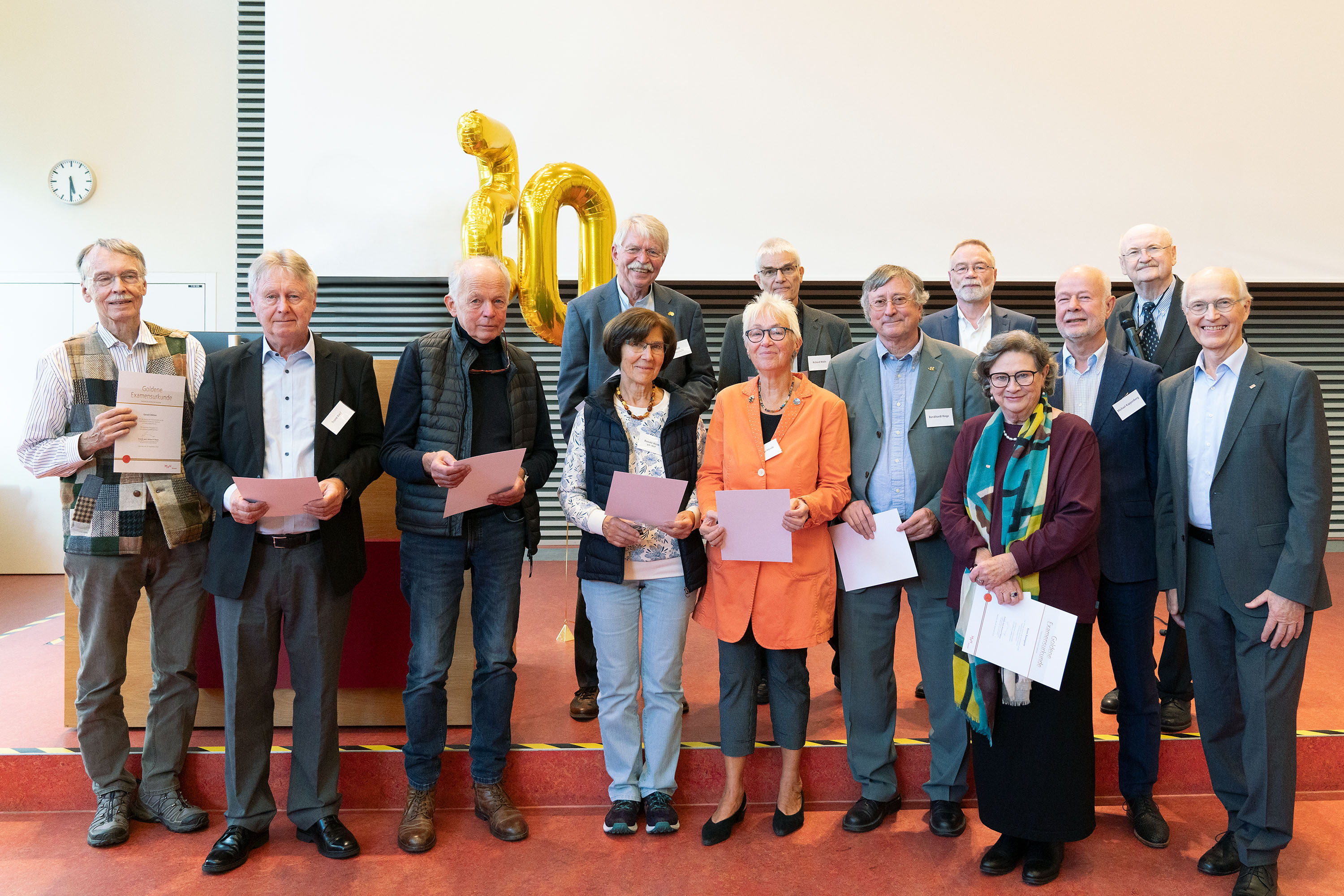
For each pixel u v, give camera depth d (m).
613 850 2.31
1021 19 5.33
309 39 5.24
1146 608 2.35
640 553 2.33
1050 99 5.37
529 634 3.91
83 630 2.32
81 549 2.26
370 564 2.73
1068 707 2.08
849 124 5.35
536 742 2.65
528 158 5.29
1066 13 5.34
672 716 2.39
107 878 2.16
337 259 5.31
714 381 2.77
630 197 5.33
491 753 2.40
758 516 2.12
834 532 2.40
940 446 2.38
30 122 5.70
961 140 5.37
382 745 2.63
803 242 5.38
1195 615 2.20
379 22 5.25
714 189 5.34
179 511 2.32
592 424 2.37
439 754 2.37
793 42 5.32
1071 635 1.99
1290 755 2.06
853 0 5.31
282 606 2.22
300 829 2.34
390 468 2.27
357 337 5.73
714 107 5.32
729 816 2.38
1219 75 5.38
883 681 2.42
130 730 2.75
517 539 2.38
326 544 2.21
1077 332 2.42
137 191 5.76
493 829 2.39
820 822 2.47
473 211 3.53
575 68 5.28
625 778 2.41
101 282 2.27
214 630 2.69
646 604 2.38
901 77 5.34
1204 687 2.20
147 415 2.26
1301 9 5.34
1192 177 5.41
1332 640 3.72
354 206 5.29
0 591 5.19
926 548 2.37
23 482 5.68
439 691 2.33
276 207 5.28
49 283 5.69
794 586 2.27
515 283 3.53
